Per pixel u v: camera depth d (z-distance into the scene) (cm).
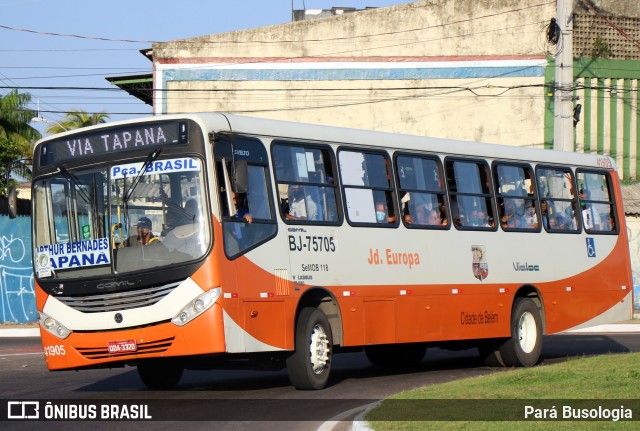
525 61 3734
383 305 1509
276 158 1366
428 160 1645
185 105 3853
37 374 1709
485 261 1717
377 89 3806
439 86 3781
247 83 3838
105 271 1259
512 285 1772
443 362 1959
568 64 2567
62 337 1280
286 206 1364
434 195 1639
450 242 1650
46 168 1327
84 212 1288
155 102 3847
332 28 3838
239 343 1243
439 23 3794
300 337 1368
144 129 1278
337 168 1468
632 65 3784
